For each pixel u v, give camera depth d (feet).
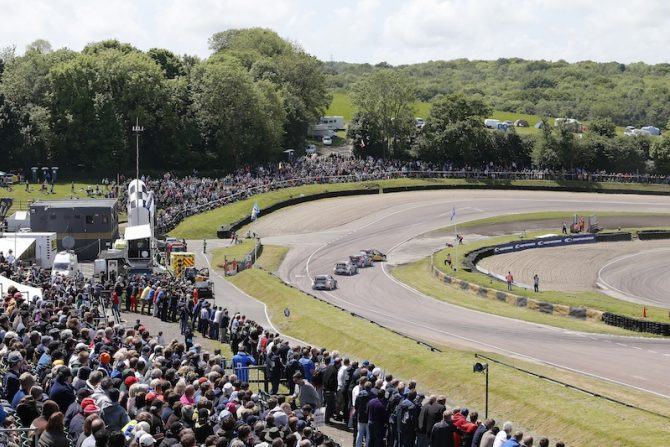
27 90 557.74
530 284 319.27
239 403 90.58
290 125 610.65
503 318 247.70
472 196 504.84
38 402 77.66
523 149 576.61
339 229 426.10
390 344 177.17
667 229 428.97
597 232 421.59
